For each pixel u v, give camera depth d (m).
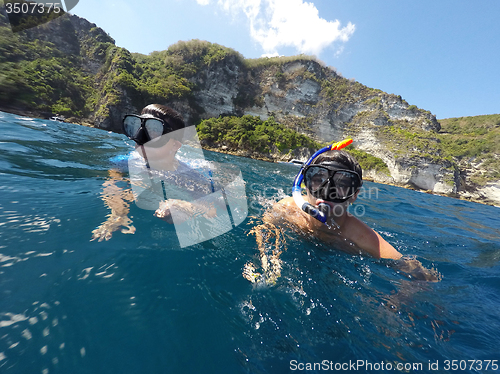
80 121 23.92
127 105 27.38
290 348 0.78
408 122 42.06
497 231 4.04
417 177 31.50
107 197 1.57
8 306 0.71
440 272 1.61
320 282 1.16
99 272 0.92
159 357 0.67
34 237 1.04
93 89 28.94
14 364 0.56
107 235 1.15
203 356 0.70
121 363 0.63
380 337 0.89
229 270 1.11
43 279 0.83
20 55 19.83
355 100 43.41
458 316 1.08
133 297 0.84
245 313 0.89
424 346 0.88
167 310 0.82
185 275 1.00
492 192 31.28
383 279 1.32
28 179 1.73
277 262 1.26
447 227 3.54
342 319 0.94
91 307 0.77
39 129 5.02
